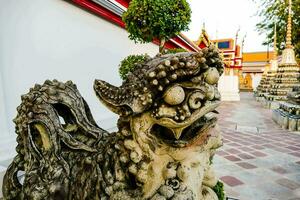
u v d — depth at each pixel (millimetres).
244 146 4480
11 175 1416
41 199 1160
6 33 2232
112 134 1188
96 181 1012
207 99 878
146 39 2135
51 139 1218
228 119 7664
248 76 29562
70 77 3072
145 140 905
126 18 2039
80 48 3246
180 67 833
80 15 3230
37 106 1269
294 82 10359
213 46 859
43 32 2664
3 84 2180
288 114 6395
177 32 2076
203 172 976
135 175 931
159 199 900
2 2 2191
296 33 14961
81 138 1321
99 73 3646
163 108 857
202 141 950
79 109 1371
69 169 1179
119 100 914
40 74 2629
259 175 3104
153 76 849
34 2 2539
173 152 911
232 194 2580
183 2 1963
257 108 10594
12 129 2236
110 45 3938
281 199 2482
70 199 1131
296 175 3102
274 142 4797
